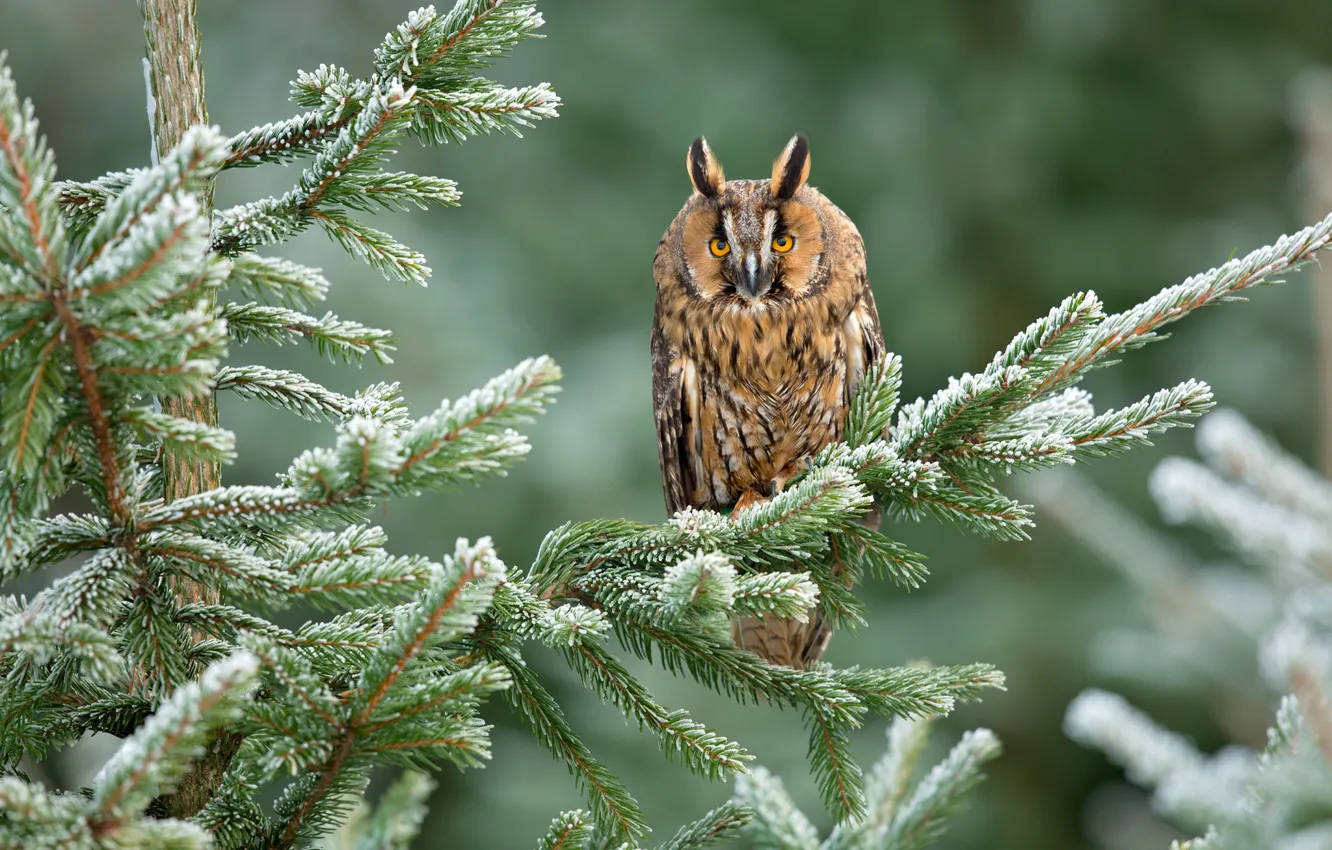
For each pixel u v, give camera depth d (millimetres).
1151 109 20656
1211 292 5125
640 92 21906
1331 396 8523
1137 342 5234
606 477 17312
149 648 4016
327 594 4023
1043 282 19953
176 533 3992
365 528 4230
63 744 4465
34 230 3238
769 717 16234
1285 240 5016
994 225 20000
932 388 20328
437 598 3650
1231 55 20719
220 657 4238
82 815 3193
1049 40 20562
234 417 17234
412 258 4730
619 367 18812
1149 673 10430
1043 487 8859
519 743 16766
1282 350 19219
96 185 4676
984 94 20203
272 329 4734
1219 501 4711
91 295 3301
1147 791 16984
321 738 3766
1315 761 3572
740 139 21031
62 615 3697
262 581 4016
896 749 4684
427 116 4797
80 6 21812
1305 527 4609
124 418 3680
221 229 4535
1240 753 4164
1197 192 21172
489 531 17000
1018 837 17047
